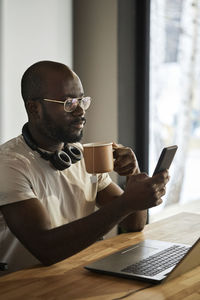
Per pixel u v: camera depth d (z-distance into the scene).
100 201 2.37
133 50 3.86
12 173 1.93
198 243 1.65
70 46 3.70
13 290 1.58
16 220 1.85
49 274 1.71
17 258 2.09
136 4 3.83
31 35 3.37
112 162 2.05
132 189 1.77
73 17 3.90
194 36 4.36
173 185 4.41
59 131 2.05
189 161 4.50
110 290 1.56
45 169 2.08
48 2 3.48
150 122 4.06
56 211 2.11
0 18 3.16
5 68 3.21
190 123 4.41
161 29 4.12
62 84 2.03
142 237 2.15
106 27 3.77
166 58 4.18
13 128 3.30
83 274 1.71
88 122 3.92
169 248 1.93
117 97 3.77
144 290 1.56
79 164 2.25
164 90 4.18
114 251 1.96
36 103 2.06
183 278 1.65
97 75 3.85
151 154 4.11
